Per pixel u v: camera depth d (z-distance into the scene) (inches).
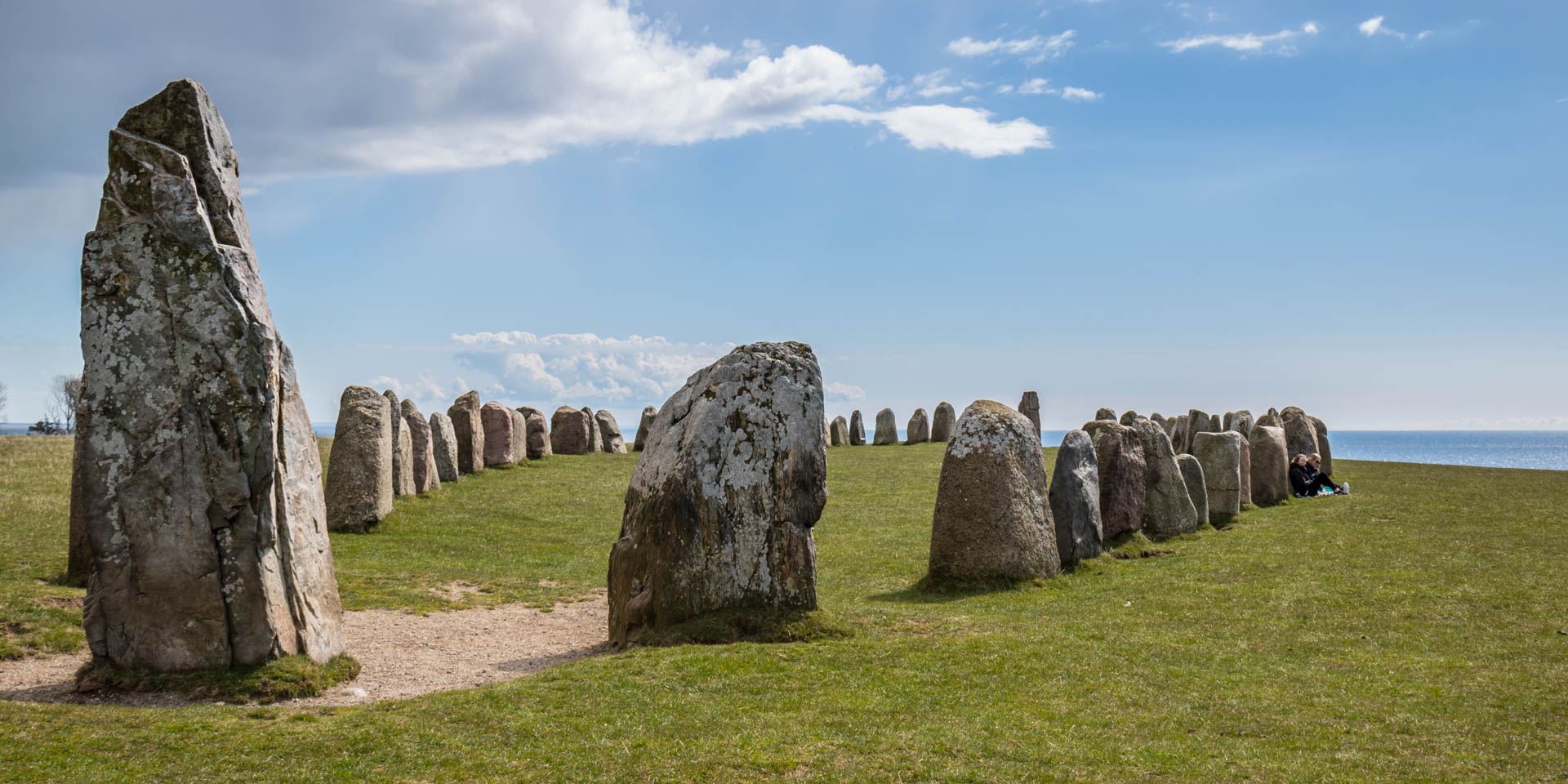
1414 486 1192.8
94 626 384.8
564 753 316.8
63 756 297.9
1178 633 494.6
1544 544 722.2
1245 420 1397.6
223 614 385.7
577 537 929.5
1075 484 729.0
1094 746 323.3
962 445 671.8
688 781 295.1
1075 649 457.4
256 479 392.5
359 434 904.9
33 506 837.2
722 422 501.4
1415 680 396.2
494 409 1385.3
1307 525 858.8
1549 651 437.1
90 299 387.9
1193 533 842.2
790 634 478.6
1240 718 352.5
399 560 774.5
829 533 945.5
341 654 433.1
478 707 361.7
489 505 1063.6
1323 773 296.8
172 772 291.3
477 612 610.5
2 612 493.7
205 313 389.4
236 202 417.4
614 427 1817.2
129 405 386.0
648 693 382.0
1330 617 519.5
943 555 663.1
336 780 291.1
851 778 297.6
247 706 365.7
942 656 441.7
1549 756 305.9
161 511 383.6
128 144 393.1
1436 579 604.1
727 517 493.4
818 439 514.3
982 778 297.3
